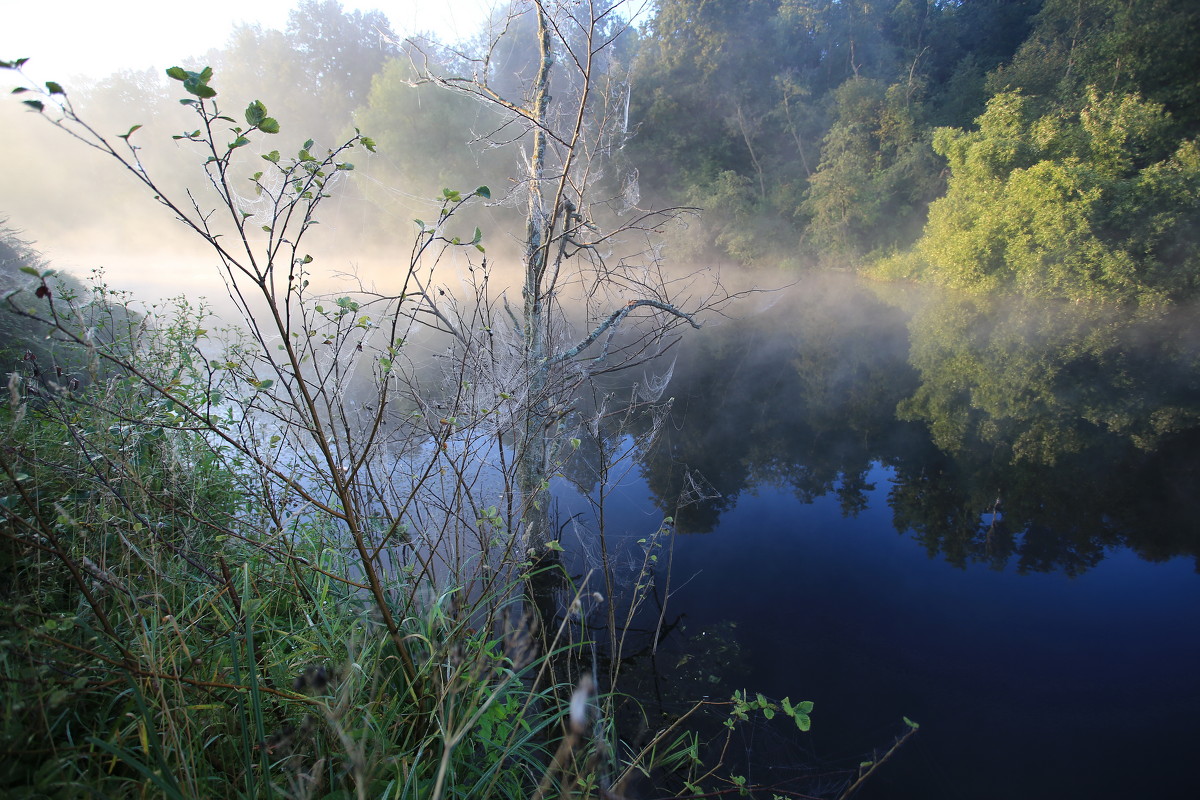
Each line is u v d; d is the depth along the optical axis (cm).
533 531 403
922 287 1745
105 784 149
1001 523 510
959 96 2344
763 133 2491
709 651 351
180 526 234
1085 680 335
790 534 486
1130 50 1698
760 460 633
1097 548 470
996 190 1438
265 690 170
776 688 325
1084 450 650
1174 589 418
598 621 369
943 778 275
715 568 438
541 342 394
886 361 1030
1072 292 1299
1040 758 284
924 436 703
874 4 2767
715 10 2255
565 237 402
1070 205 1280
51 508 201
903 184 2048
